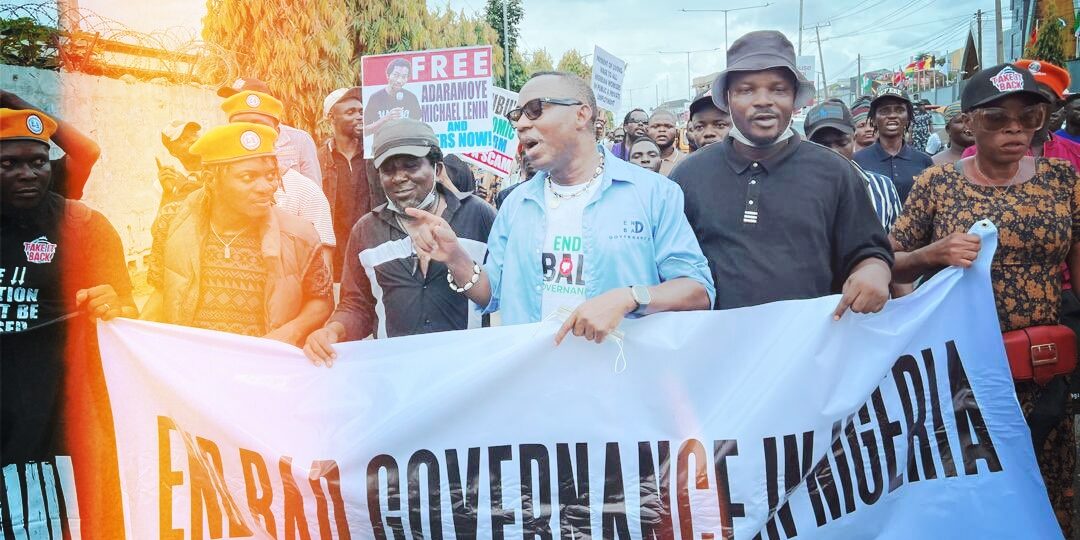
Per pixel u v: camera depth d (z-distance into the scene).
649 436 3.12
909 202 3.86
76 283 3.58
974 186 3.68
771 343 3.13
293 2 10.23
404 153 3.74
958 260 3.25
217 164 3.68
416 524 3.19
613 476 3.13
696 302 3.18
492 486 3.17
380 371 3.22
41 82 6.70
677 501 3.12
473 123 5.68
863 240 3.32
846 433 3.13
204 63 8.43
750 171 3.39
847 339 3.15
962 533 3.18
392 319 3.92
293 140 5.87
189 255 3.78
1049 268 3.62
